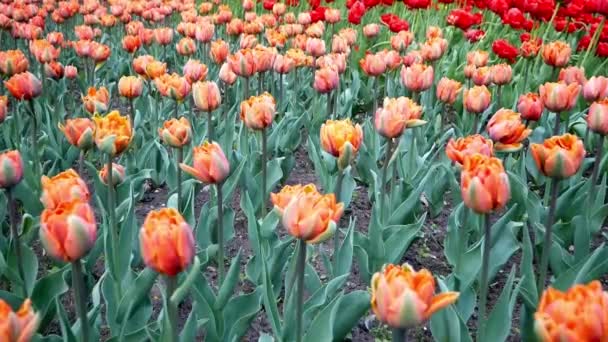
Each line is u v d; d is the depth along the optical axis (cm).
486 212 206
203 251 313
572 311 141
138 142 473
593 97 358
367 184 456
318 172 389
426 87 388
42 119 539
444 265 366
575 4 634
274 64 480
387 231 331
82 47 579
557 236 346
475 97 358
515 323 311
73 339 221
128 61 710
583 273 255
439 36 585
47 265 357
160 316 246
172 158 426
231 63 411
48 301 269
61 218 178
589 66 614
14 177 242
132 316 264
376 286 158
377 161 473
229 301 261
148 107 571
